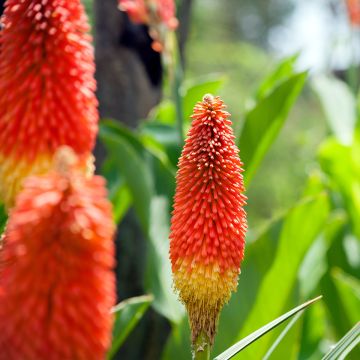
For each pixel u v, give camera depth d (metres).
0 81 3.21
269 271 5.85
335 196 8.81
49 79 3.15
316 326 7.26
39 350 2.23
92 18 9.16
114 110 8.29
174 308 5.88
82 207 2.18
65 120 3.15
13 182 3.16
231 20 34.28
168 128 7.00
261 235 5.90
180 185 3.36
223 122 3.36
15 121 3.16
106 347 2.34
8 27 3.23
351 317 7.17
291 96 6.43
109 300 2.32
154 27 6.53
